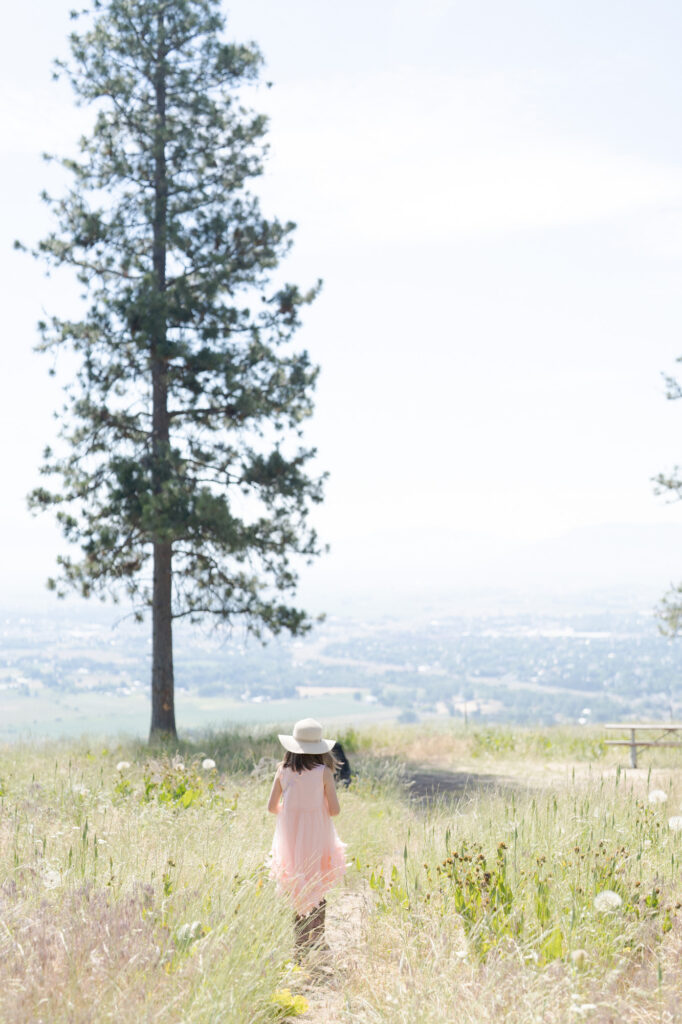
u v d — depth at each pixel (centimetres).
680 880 602
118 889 527
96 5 1953
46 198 1917
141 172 1994
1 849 632
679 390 2028
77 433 1878
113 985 394
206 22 1980
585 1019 395
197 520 1747
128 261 1938
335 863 587
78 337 1848
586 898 524
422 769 1586
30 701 16775
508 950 471
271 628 1900
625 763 1652
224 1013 392
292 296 1958
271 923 503
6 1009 365
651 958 476
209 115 1997
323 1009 458
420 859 691
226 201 2008
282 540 1916
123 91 1938
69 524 1806
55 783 1009
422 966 455
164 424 1920
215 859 626
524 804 843
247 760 1451
